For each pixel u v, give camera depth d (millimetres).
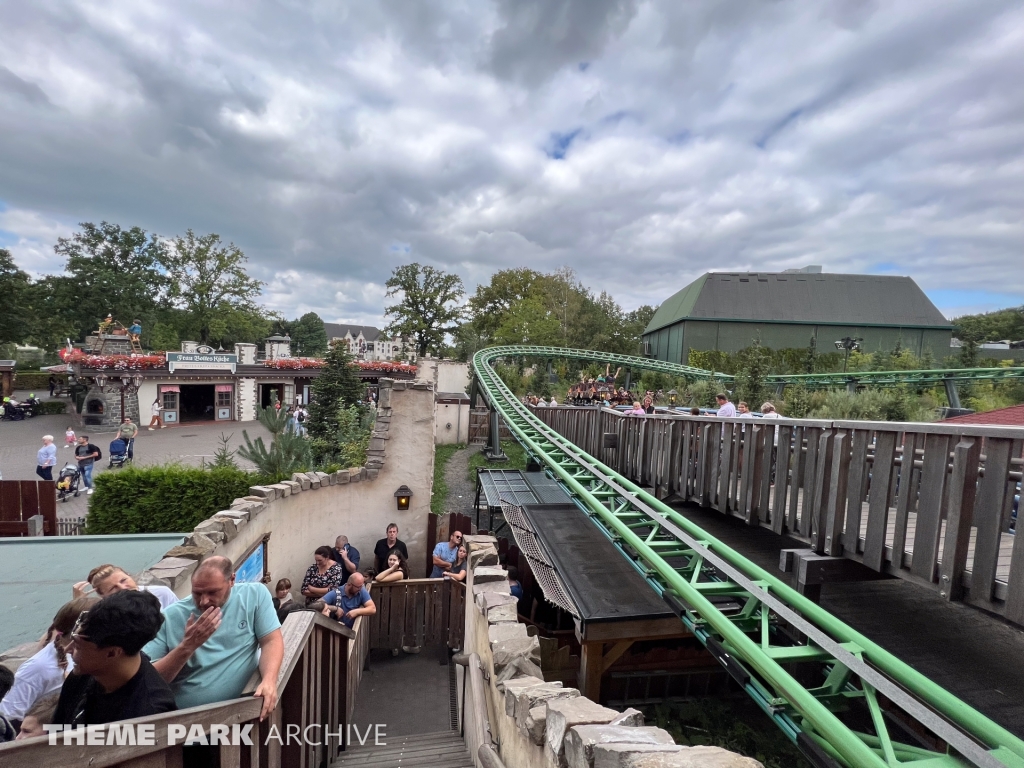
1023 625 3145
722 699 7258
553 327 50500
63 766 1542
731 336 47156
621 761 1702
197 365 29609
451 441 25719
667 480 8039
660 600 6238
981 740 2816
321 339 98438
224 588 2627
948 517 3668
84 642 1871
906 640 4180
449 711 6180
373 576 8227
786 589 4176
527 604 9055
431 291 61594
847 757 2855
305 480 8539
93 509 9484
